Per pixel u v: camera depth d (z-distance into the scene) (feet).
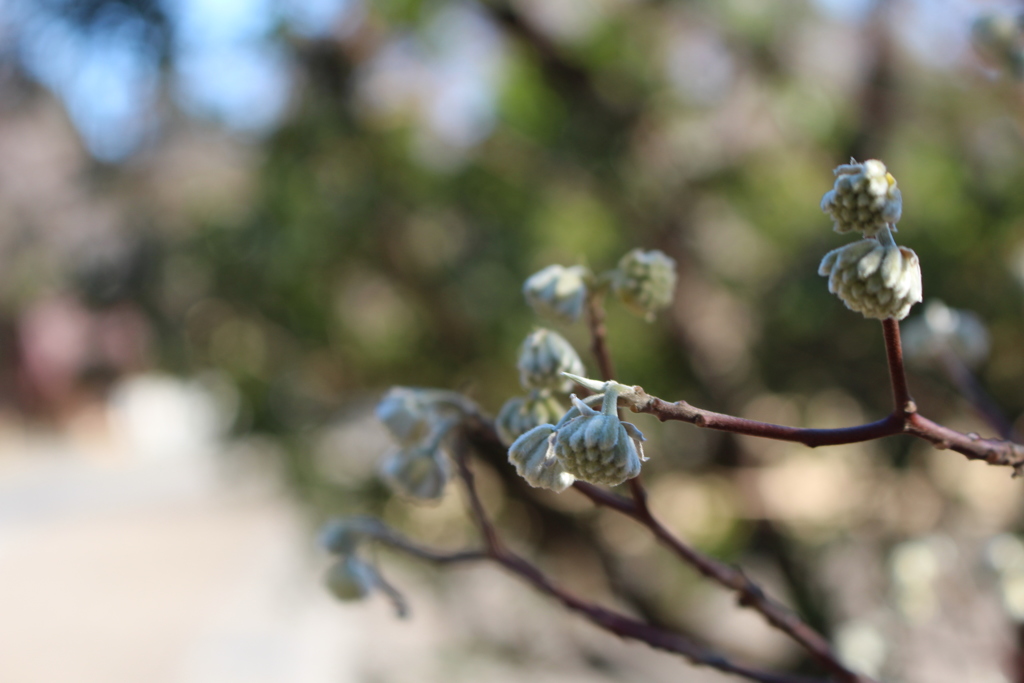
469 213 3.26
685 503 3.25
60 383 19.98
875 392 3.00
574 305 1.44
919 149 2.98
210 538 9.66
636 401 1.22
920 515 2.93
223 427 3.65
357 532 1.61
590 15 3.13
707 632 3.27
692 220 3.20
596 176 3.19
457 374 3.30
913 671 2.27
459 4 3.13
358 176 3.26
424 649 4.71
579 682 3.55
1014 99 2.51
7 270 4.38
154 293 3.60
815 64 3.12
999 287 2.80
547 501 3.24
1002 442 1.24
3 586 8.22
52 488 14.79
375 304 3.43
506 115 3.14
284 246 3.25
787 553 3.09
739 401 3.14
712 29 3.11
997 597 1.92
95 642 6.41
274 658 5.37
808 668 2.85
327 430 3.51
